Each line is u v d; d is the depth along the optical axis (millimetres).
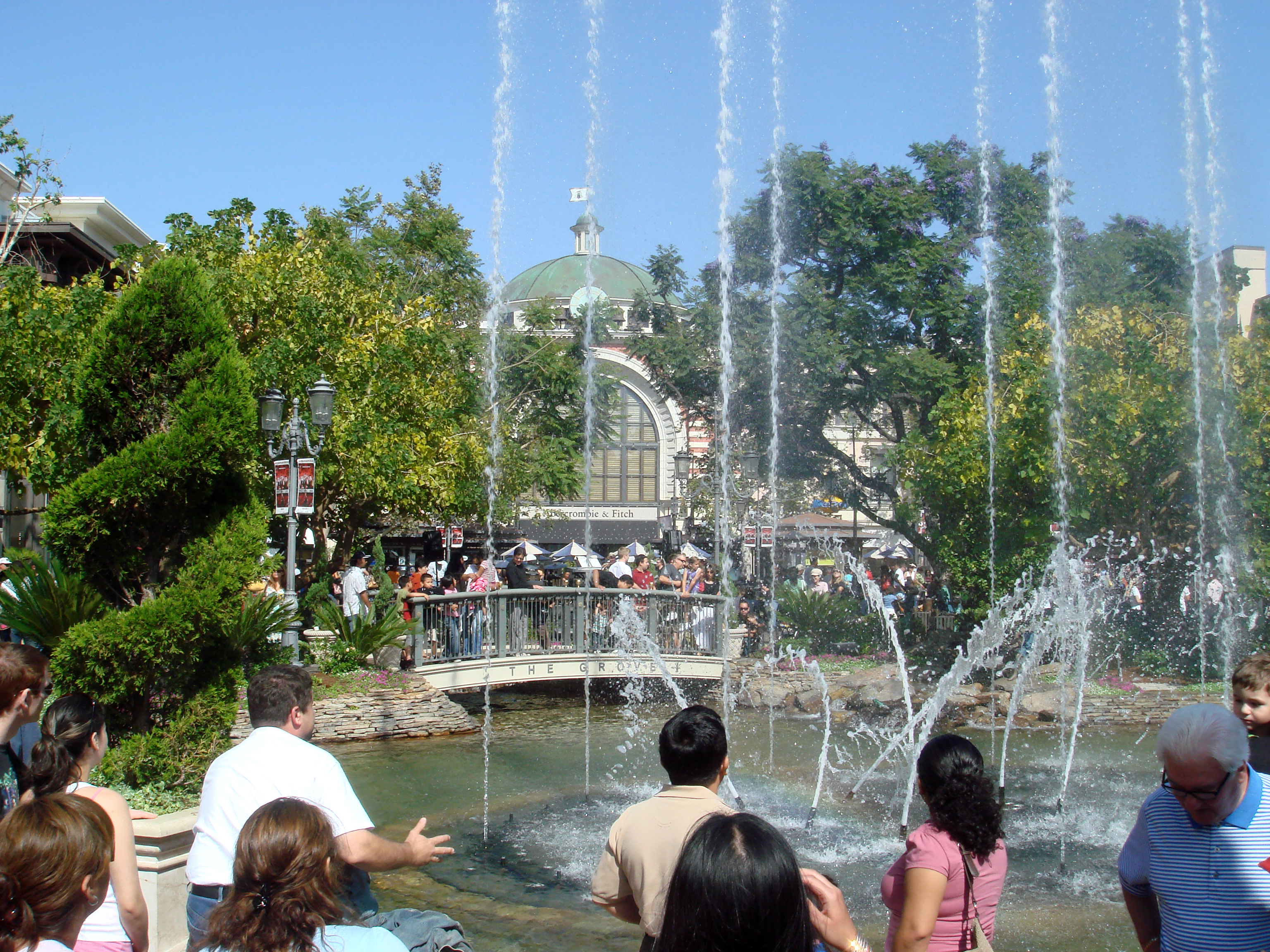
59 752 4230
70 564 7695
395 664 15781
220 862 3811
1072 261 24000
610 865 3602
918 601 24203
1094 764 13102
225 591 7566
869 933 6586
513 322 40906
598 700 18922
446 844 8844
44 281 22922
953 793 3426
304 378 19094
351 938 2650
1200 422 18188
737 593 22969
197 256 19422
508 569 18828
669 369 27344
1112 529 19859
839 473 27500
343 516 22938
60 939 2918
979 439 20531
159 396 7703
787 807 10430
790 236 25422
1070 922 6875
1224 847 3150
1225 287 24000
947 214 25688
